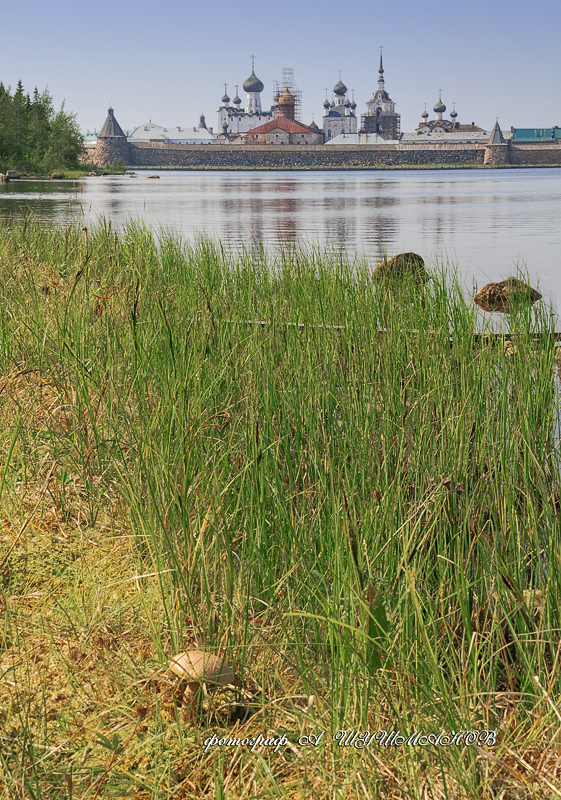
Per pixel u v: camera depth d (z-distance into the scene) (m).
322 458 2.38
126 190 38.16
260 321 3.71
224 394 2.82
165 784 1.39
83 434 2.82
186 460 2.12
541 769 1.43
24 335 3.61
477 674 1.62
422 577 1.96
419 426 2.61
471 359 3.21
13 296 4.27
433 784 1.38
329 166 154.38
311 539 2.01
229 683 1.59
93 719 1.53
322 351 3.30
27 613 1.89
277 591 1.87
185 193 36.31
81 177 64.81
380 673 1.53
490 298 6.10
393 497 2.12
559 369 3.62
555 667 1.66
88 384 3.04
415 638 1.63
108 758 1.43
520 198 32.53
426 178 80.88
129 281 4.73
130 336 3.21
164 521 1.98
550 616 1.81
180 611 1.83
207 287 4.92
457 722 1.49
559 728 1.48
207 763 1.44
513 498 2.15
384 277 4.98
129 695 1.60
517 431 2.52
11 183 40.53
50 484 2.61
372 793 1.34
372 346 3.38
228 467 2.26
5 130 54.47
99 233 7.34
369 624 1.54
